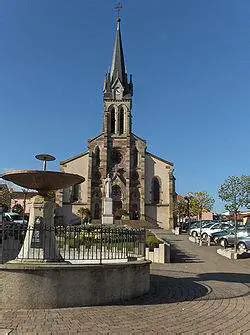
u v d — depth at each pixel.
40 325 8.78
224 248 32.50
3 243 12.52
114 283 11.66
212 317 10.02
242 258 27.73
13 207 74.69
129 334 8.35
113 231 14.41
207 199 93.19
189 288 14.34
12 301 10.34
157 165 77.62
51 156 13.53
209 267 22.78
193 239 42.78
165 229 73.38
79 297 10.91
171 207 76.06
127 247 14.73
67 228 13.51
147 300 12.03
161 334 8.44
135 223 64.81
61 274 10.71
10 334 8.09
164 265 23.45
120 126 79.62
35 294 10.43
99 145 78.19
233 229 39.34
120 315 9.96
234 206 41.53
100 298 11.30
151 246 25.41
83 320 9.35
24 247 12.73
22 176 12.94
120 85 80.94
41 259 12.34
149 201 76.44
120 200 76.12
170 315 10.11
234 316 10.19
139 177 77.12
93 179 76.88
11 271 10.44
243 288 14.77
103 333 8.35
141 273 12.82
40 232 12.76
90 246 14.42
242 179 42.09
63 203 74.62
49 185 13.30
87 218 66.38
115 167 77.75
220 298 12.53
